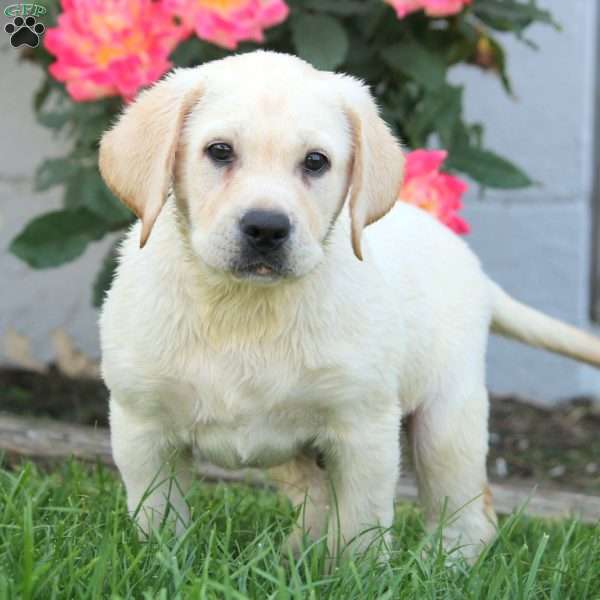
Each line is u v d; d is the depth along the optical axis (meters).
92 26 5.14
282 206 3.36
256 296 3.63
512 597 3.45
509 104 7.70
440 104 5.90
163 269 3.69
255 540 3.63
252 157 3.46
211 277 3.62
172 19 5.30
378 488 3.83
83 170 5.91
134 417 3.80
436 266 4.31
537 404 7.51
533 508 5.20
